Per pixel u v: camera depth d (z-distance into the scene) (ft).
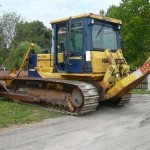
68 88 40.86
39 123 34.06
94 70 39.78
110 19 42.29
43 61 45.57
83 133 30.14
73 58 41.22
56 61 43.32
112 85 39.73
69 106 39.60
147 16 80.53
